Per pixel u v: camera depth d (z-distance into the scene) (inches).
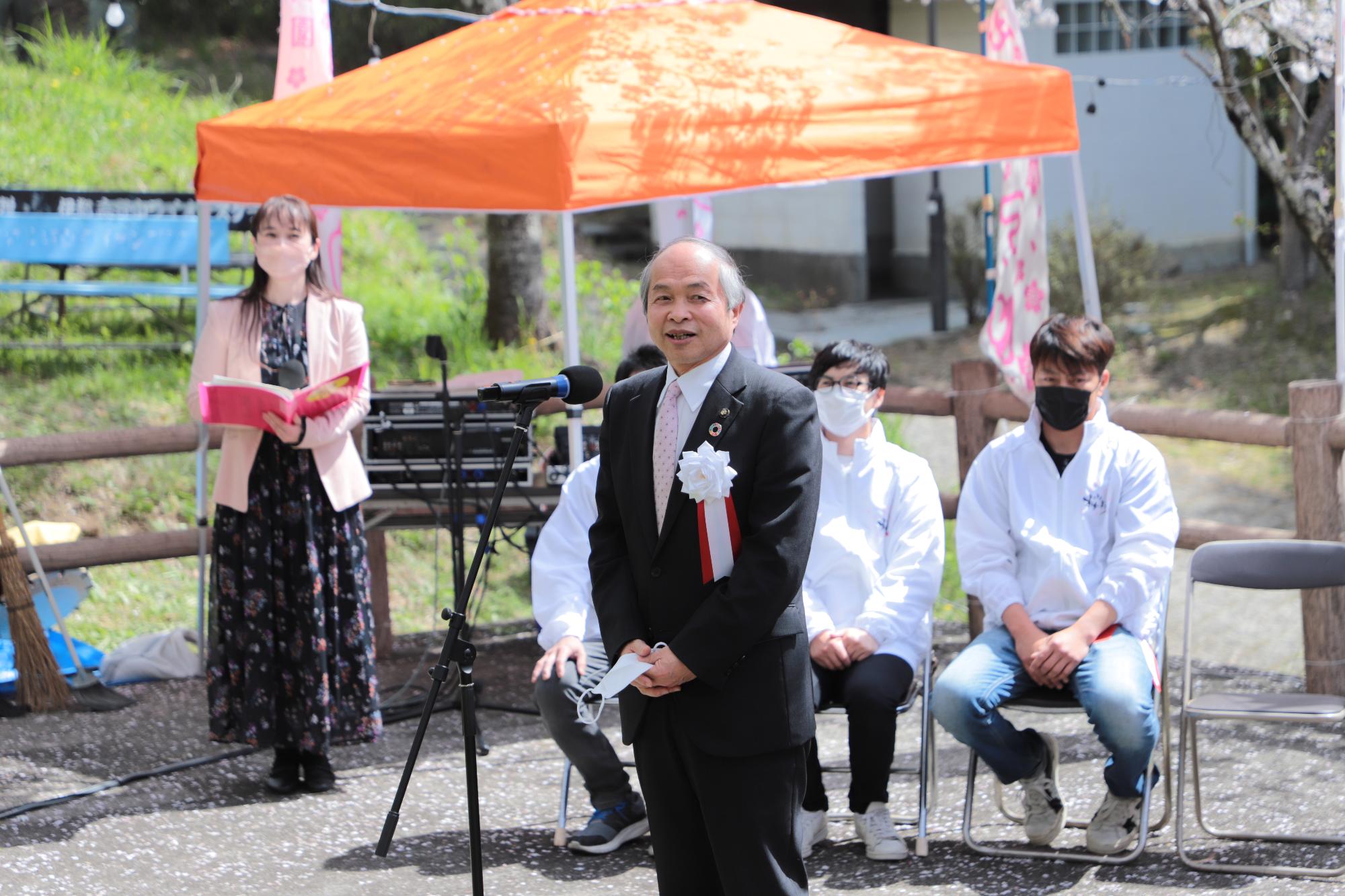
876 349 348.8
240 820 348.8
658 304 226.5
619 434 235.9
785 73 423.2
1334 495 406.0
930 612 333.7
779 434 225.5
